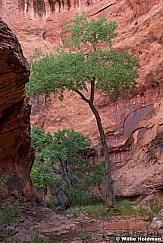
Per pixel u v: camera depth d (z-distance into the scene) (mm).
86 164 22562
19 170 14492
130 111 23562
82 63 17422
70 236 10188
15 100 10609
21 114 12078
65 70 17234
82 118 26406
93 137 24922
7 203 9141
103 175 21578
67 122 26812
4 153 13320
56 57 18625
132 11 25891
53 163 22547
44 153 21359
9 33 7957
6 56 7965
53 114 27641
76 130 25906
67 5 32188
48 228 11781
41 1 32938
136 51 24031
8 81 9008
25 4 32906
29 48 30953
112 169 23078
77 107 26984
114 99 19578
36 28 32000
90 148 24344
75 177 22562
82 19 19078
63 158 21781
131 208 17422
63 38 30766
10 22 32125
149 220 12898
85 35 18672
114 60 18266
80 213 16266
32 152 16109
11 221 8617
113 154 23766
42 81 17453
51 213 14273
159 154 19906
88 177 21141
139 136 22344
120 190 20859
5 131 12227
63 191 21562
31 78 17812
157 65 22234
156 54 22672
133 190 20094
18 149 14242
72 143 22234
